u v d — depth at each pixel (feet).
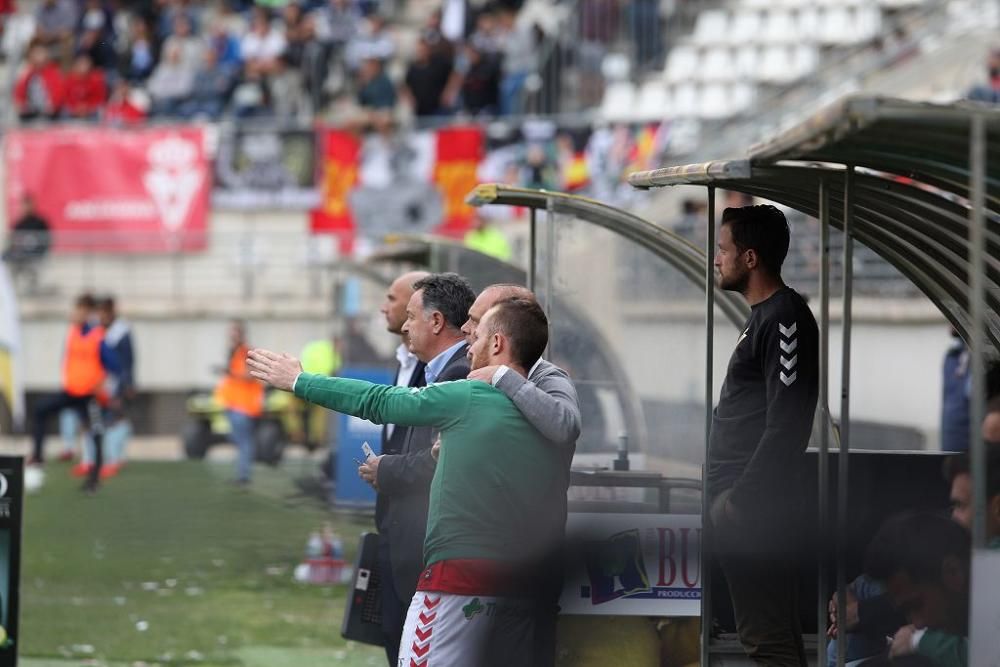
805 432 62.85
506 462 60.49
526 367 63.26
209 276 253.44
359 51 266.16
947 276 71.41
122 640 107.04
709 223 65.72
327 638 108.58
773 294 64.64
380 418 61.26
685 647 71.56
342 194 247.09
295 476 200.85
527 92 244.63
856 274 185.47
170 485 191.62
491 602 60.34
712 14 250.78
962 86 204.23
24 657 101.65
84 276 252.42
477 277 124.47
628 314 164.25
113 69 268.82
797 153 54.13
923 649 65.10
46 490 186.91
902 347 178.81
